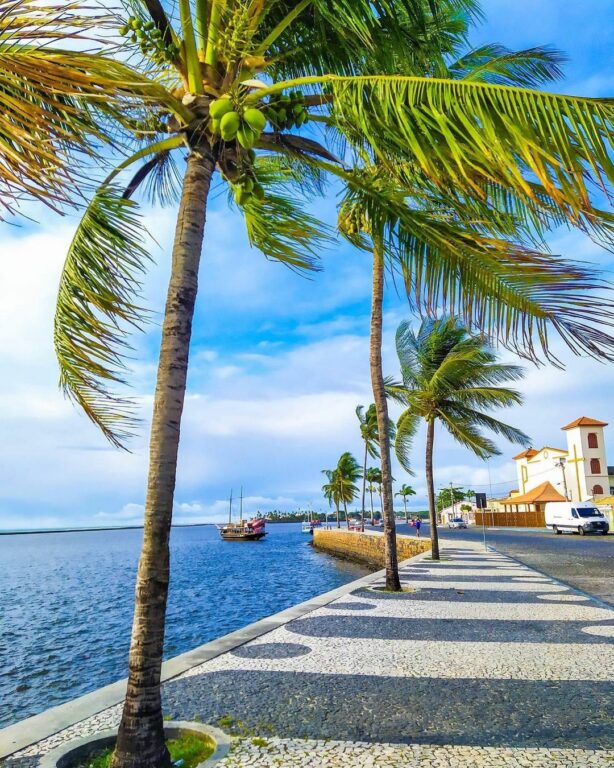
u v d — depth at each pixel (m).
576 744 3.68
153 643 3.39
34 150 2.13
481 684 5.06
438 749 3.62
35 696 10.55
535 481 63.00
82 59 2.64
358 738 3.82
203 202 3.82
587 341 3.83
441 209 4.09
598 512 37.75
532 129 2.80
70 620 19.02
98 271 4.61
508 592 11.06
